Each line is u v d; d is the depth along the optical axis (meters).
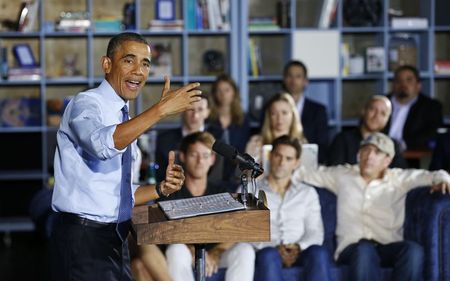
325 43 9.73
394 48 10.11
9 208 10.34
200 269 4.26
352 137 7.72
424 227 6.09
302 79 9.04
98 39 10.14
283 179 6.30
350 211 6.35
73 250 4.06
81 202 4.07
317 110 9.03
